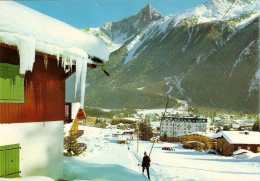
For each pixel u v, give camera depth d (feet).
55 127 31.24
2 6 20.59
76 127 89.35
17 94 25.95
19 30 20.86
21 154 26.27
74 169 37.04
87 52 27.91
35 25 22.71
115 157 76.89
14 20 20.85
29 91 27.48
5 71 24.66
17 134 25.88
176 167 70.18
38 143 28.48
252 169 74.33
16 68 25.84
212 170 68.85
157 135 505.66
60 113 32.35
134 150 135.54
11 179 21.15
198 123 465.88
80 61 26.40
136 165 62.23
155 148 205.26
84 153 71.10
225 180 50.31
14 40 20.42
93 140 184.03
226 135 193.67
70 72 32.45
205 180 48.49
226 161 107.65
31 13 23.41
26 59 21.15
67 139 64.03
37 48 22.63
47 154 29.76
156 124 640.17
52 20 25.96
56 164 31.30
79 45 27.04
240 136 191.31
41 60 29.22
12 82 25.43
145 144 248.93
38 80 28.68
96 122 654.94
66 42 25.38
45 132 29.58
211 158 125.90
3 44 20.95
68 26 28.04
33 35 21.86
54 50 23.65
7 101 24.82
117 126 550.77
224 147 195.00
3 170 24.14
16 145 25.71
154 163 79.15
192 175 53.78
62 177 32.42
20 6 22.84
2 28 19.81
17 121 25.93
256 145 181.57
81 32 29.09
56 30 25.03
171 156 125.59
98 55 29.81
